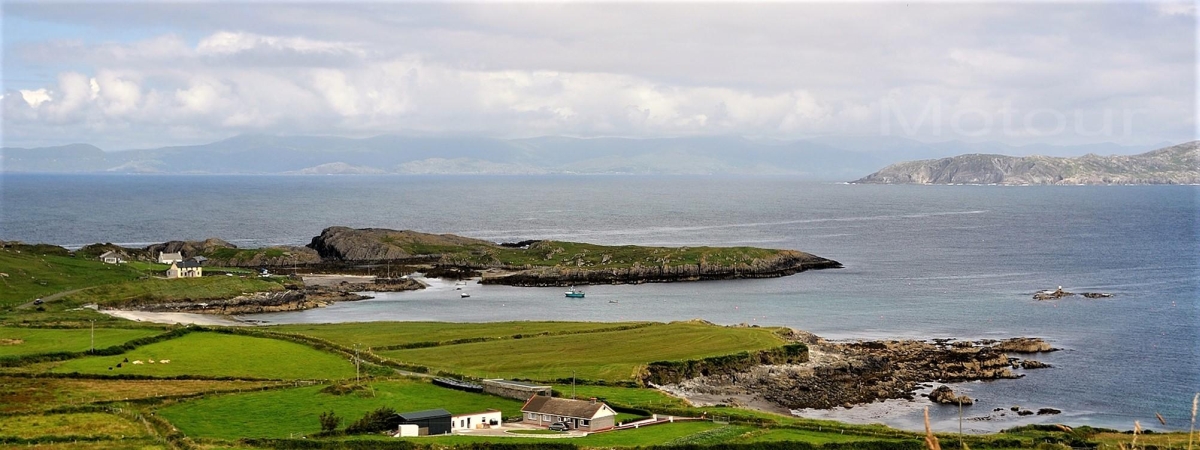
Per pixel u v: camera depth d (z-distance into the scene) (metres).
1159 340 150.62
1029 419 107.88
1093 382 124.19
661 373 126.81
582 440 89.75
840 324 171.25
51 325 146.62
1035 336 155.75
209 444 85.44
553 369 127.62
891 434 94.56
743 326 158.75
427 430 94.00
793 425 98.06
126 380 112.44
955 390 121.56
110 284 195.50
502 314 191.00
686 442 89.12
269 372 118.69
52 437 85.50
